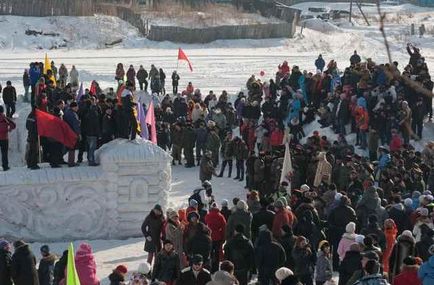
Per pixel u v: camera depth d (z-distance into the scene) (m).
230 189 31.38
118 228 25.53
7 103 36.03
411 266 15.69
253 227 20.31
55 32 66.06
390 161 28.27
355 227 20.06
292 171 26.84
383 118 33.03
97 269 22.41
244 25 67.31
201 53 60.66
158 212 21.02
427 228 19.17
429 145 30.47
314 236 20.19
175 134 34.47
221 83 49.00
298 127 35.47
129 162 25.33
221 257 20.78
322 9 83.62
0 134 26.34
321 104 36.97
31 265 17.30
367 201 21.52
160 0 75.19
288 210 20.27
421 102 34.12
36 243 24.84
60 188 25.14
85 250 16.88
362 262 15.18
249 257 18.30
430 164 30.28
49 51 61.78
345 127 35.22
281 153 28.89
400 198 22.30
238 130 37.94
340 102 34.84
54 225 25.12
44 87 32.81
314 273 20.16
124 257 23.59
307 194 21.83
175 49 63.66
